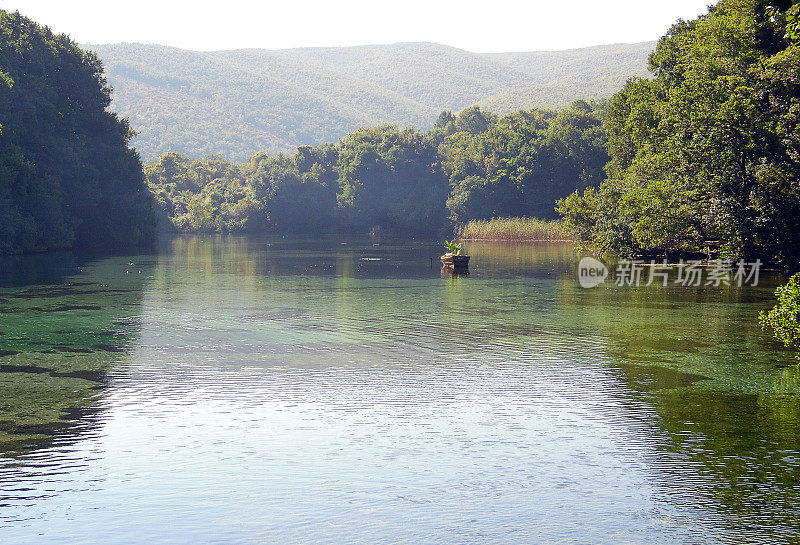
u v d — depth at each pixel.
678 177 56.81
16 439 16.11
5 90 73.44
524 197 135.75
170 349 26.02
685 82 56.53
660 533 11.80
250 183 165.62
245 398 19.41
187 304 37.88
